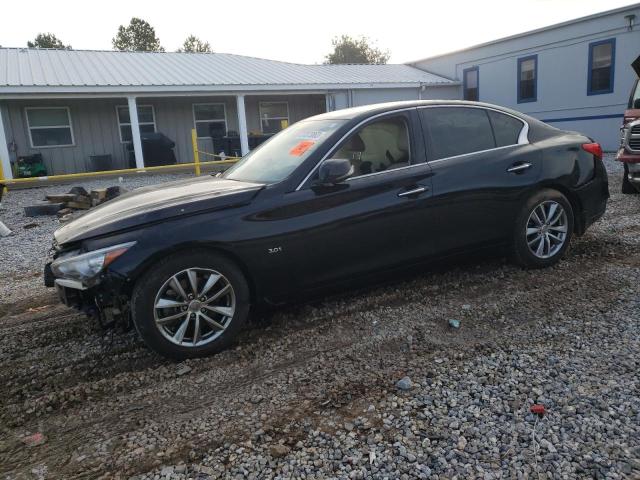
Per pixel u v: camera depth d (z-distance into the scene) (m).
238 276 3.54
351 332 3.74
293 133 4.52
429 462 2.34
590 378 2.93
